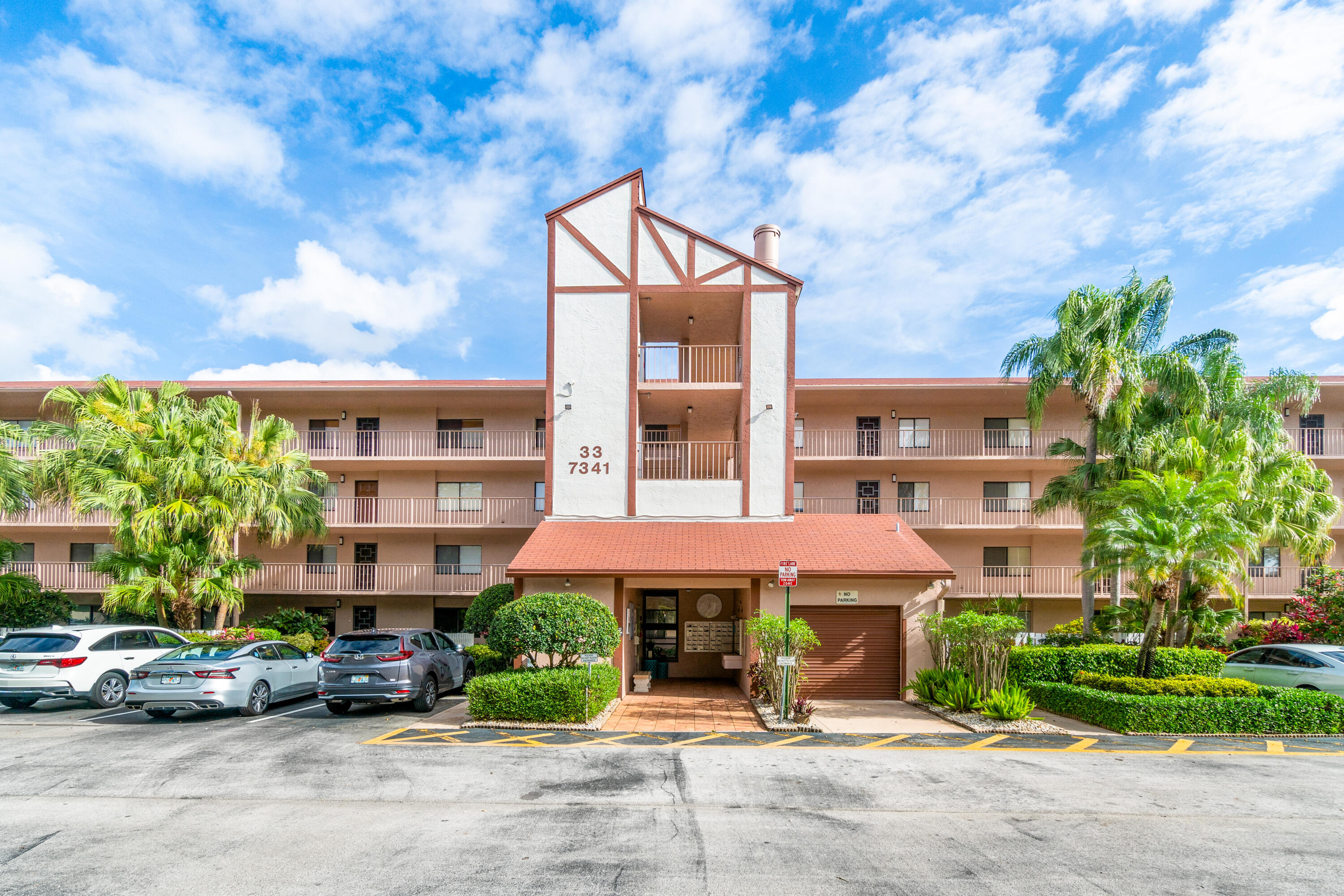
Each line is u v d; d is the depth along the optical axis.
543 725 12.30
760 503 18.67
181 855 6.45
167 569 18.73
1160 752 10.67
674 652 20.34
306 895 5.62
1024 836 7.02
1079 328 19.52
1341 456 24.98
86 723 12.83
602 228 19.45
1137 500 14.65
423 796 8.28
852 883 5.89
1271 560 25.64
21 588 20.61
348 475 27.39
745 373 18.98
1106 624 19.48
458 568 26.72
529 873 6.06
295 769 9.46
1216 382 19.75
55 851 6.54
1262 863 6.38
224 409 20.89
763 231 21.41
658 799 8.20
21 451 25.64
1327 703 12.04
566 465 18.80
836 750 10.66
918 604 15.87
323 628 23.97
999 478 27.14
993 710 12.59
